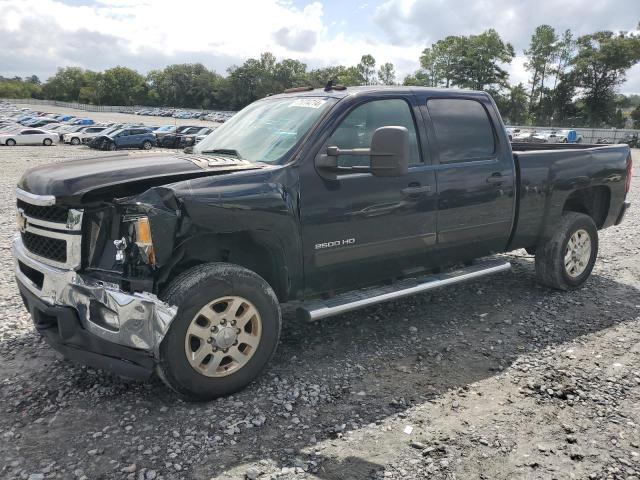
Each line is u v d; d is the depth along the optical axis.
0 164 22.81
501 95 96.75
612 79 85.31
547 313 5.06
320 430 3.15
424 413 3.35
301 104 4.19
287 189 3.60
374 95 4.14
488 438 3.09
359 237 3.98
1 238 8.08
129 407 3.35
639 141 54.38
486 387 3.68
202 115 94.94
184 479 2.70
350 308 3.92
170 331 3.15
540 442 3.05
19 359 4.01
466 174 4.54
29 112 78.31
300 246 3.72
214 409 3.34
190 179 3.32
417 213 4.26
